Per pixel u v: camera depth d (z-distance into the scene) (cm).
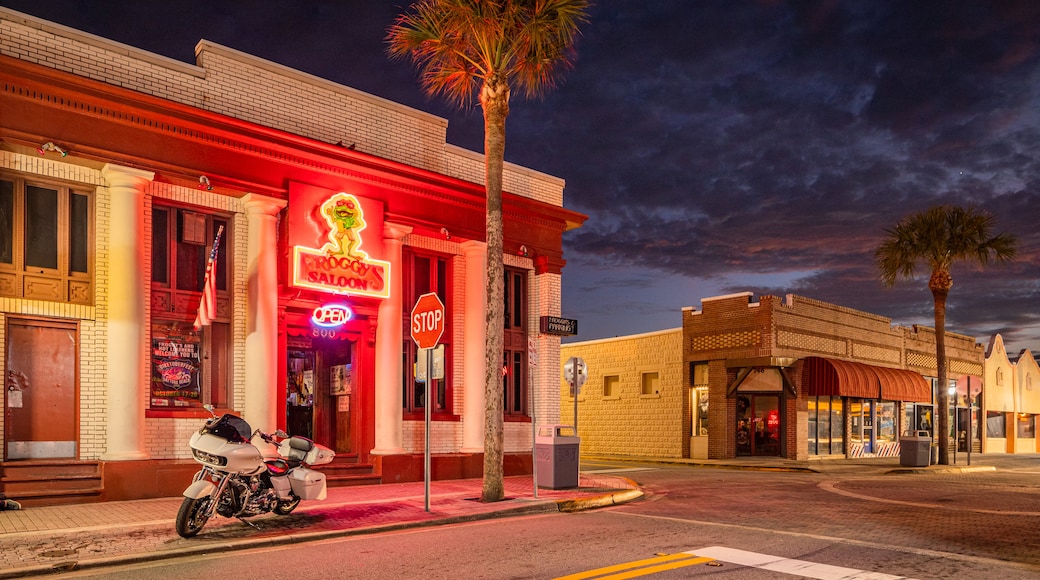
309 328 1584
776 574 771
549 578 754
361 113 1683
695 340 3030
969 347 4100
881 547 922
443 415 1788
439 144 1831
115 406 1291
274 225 1508
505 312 1948
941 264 2916
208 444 980
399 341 1675
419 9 1406
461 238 1820
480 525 1112
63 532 988
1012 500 1472
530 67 1453
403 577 763
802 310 2930
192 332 1437
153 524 1045
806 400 2892
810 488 1733
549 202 2061
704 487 1761
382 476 1622
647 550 898
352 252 1588
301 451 1129
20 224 1255
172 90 1405
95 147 1286
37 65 1212
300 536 978
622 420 3312
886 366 3406
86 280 1315
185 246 1450
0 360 1211
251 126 1448
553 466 1535
